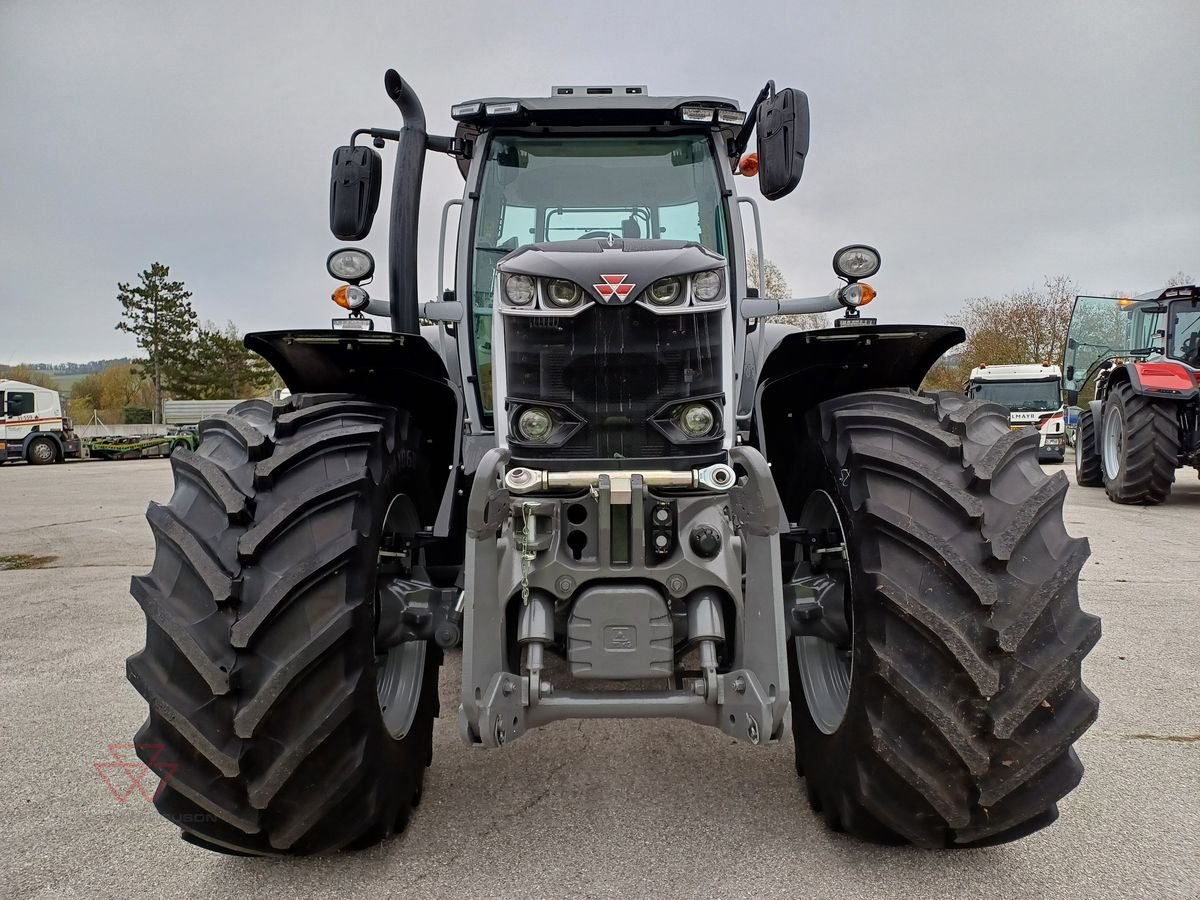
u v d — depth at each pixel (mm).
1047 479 1904
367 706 1832
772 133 2330
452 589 2283
